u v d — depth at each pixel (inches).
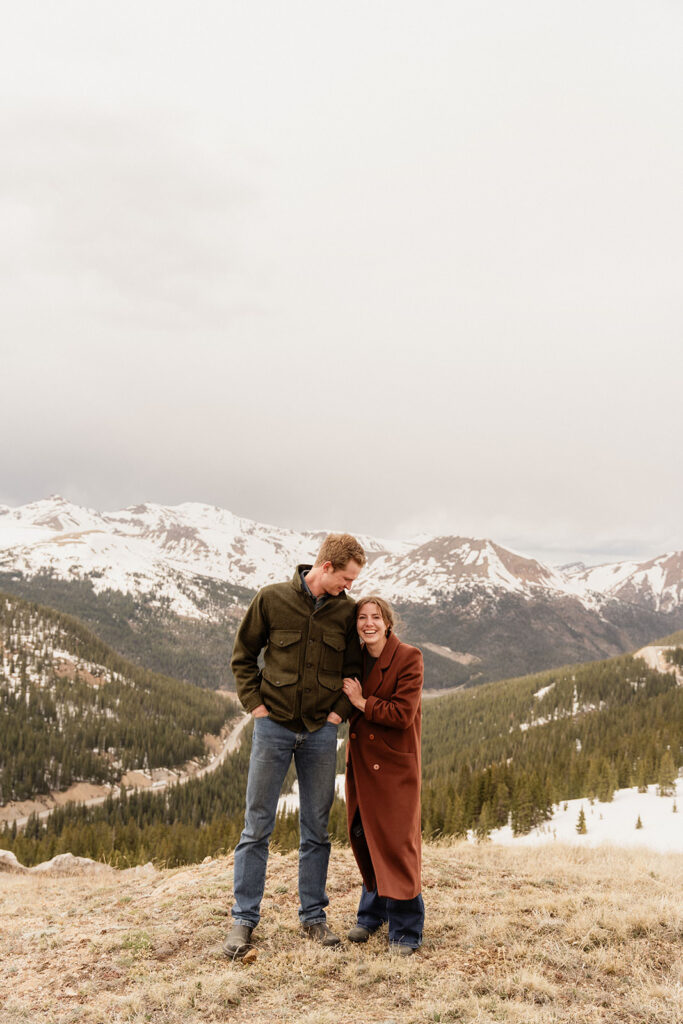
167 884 285.9
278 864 276.5
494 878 275.1
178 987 164.1
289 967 176.2
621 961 180.4
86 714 6683.1
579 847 450.0
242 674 192.4
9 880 450.9
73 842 2479.1
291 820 1589.6
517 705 6619.1
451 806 2464.3
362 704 190.1
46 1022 148.8
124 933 203.0
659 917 207.5
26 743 5679.1
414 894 185.0
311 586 193.3
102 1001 160.1
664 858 398.3
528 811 2335.1
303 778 195.2
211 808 4500.5
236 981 166.1
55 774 5452.8
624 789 3031.5
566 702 6333.7
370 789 192.9
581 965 181.6
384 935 200.2
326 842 198.8
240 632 196.4
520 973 170.1
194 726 7317.9
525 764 3929.6
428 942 195.9
